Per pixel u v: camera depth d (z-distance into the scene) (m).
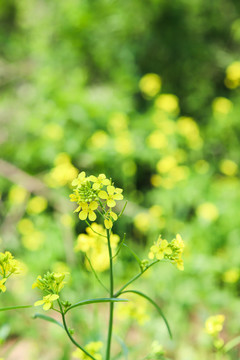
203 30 2.78
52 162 1.95
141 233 1.65
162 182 1.83
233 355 0.97
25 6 2.93
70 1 2.55
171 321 1.24
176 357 1.14
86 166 1.88
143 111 2.66
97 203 0.62
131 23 2.60
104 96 2.26
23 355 1.14
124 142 1.87
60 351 1.08
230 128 2.42
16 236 1.75
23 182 1.84
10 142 2.17
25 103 2.30
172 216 1.82
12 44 2.76
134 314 0.78
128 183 1.88
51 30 2.67
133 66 2.64
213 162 2.46
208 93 2.79
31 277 1.44
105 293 1.32
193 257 1.47
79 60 2.68
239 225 1.71
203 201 1.87
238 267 1.51
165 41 2.67
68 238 1.56
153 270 1.45
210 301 1.36
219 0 2.77
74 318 1.07
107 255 0.76
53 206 1.86
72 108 2.05
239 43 2.88
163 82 2.78
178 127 2.18
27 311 1.27
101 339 0.84
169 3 2.55
